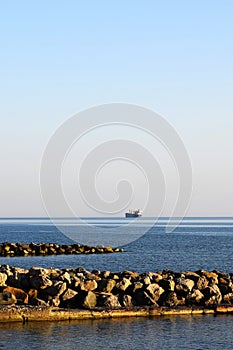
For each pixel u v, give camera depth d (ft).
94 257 286.05
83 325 95.66
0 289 105.70
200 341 88.07
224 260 266.16
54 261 262.47
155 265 240.94
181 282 111.34
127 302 106.01
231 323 99.19
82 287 106.42
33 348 82.64
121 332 91.97
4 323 95.45
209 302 108.99
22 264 246.27
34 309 97.35
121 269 222.89
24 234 573.74
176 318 102.53
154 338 88.99
